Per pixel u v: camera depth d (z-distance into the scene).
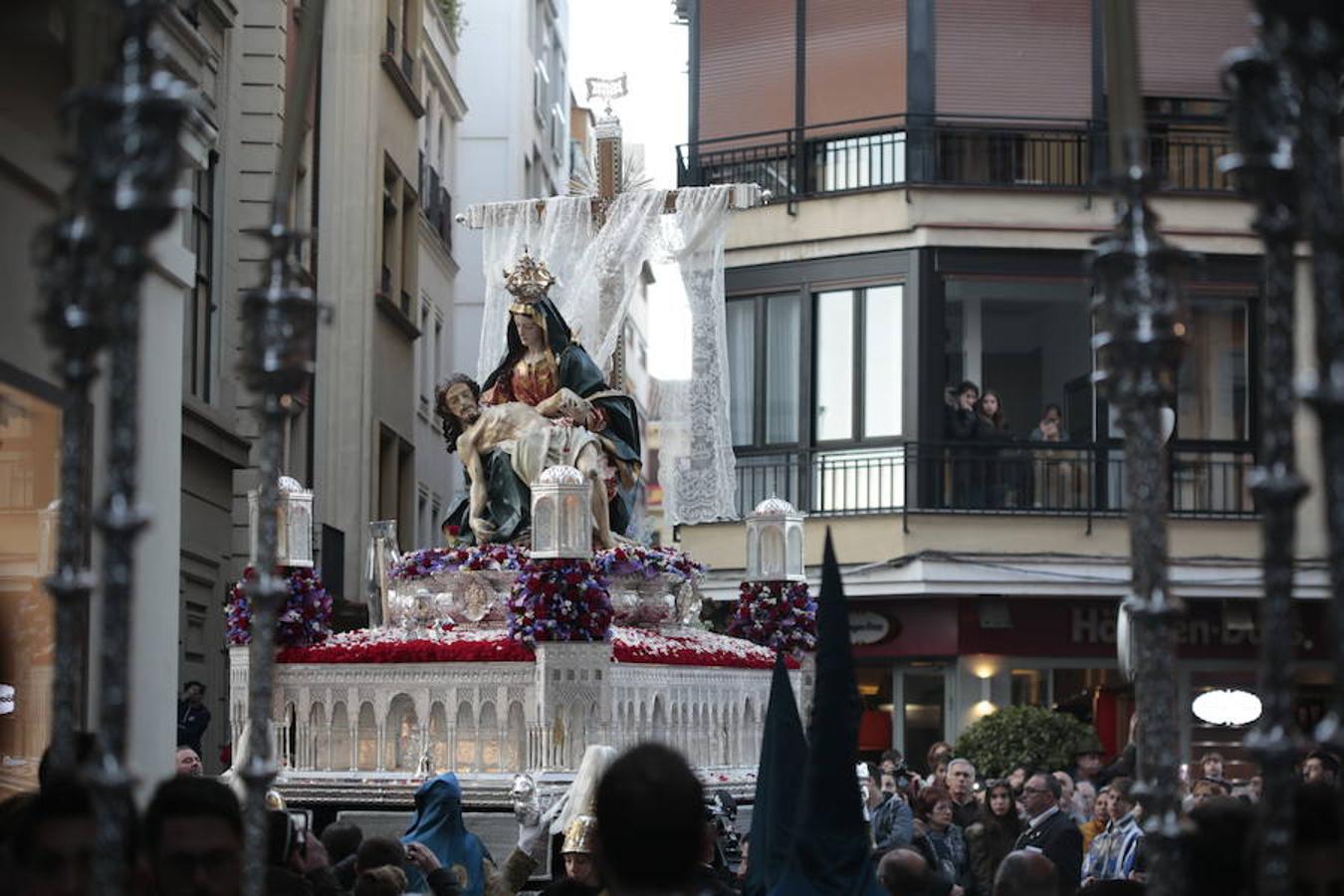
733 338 30.62
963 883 15.05
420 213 35.59
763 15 30.83
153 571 11.26
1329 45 4.23
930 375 29.12
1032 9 29.78
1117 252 5.23
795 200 30.11
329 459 30.30
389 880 8.49
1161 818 5.11
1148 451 5.14
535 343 18.62
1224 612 29.41
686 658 17.62
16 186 10.30
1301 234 4.54
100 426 10.62
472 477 18.28
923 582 28.75
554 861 15.52
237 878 6.07
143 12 4.52
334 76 30.72
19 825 5.67
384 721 16.45
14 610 10.55
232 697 16.86
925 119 29.61
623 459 18.72
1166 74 29.77
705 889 8.17
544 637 15.85
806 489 29.86
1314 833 5.75
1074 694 29.48
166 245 11.36
